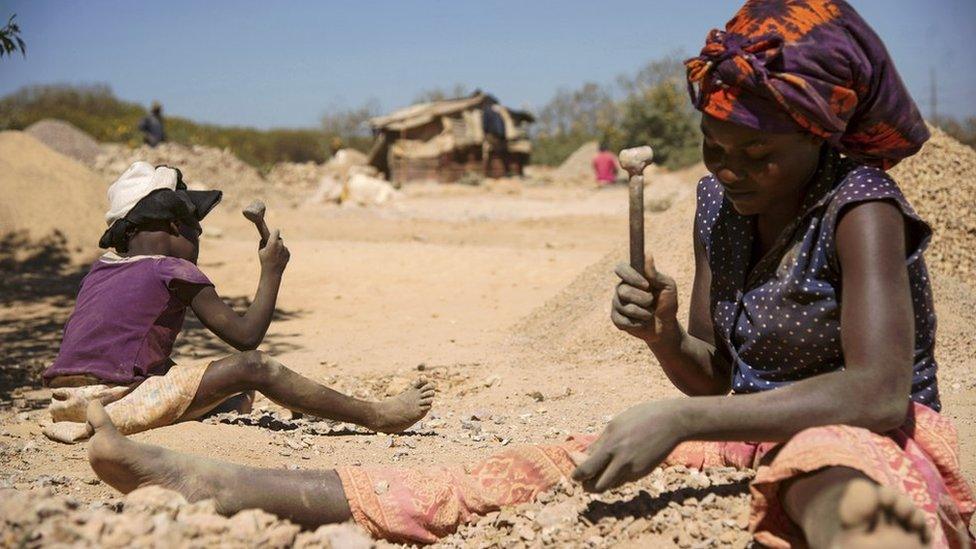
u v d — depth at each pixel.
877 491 2.04
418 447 4.59
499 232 17.86
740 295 2.74
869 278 2.39
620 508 2.97
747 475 3.11
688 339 2.90
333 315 9.97
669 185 28.80
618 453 2.33
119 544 2.34
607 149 31.47
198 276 4.68
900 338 2.37
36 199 14.16
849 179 2.50
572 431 5.02
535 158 53.75
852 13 2.50
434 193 28.19
